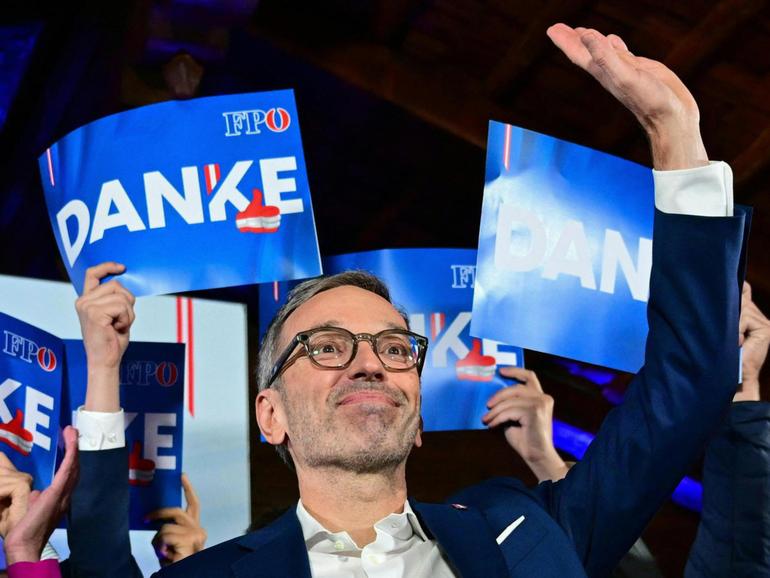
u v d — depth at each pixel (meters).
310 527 1.57
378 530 1.55
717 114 4.37
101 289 2.15
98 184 2.29
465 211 6.31
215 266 2.25
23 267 6.46
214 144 2.30
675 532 5.08
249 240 2.26
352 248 6.71
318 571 1.52
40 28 5.34
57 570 1.62
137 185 2.28
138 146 2.30
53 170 2.33
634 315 2.32
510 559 1.52
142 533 2.38
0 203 6.31
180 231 2.26
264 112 2.32
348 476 1.57
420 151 5.91
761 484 1.92
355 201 6.45
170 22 4.48
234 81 5.88
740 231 1.51
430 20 4.90
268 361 1.73
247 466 2.58
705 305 1.52
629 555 2.46
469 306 2.71
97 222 2.27
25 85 5.68
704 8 3.96
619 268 2.33
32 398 2.28
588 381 5.75
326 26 5.16
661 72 1.57
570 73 4.71
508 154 2.33
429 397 2.63
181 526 2.38
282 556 1.49
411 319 2.70
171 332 2.64
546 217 2.32
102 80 5.01
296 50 5.15
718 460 1.97
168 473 2.41
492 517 1.60
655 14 4.11
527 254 2.30
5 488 1.77
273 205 2.28
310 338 1.63
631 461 1.59
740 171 4.46
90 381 2.07
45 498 1.65
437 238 6.55
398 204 6.34
